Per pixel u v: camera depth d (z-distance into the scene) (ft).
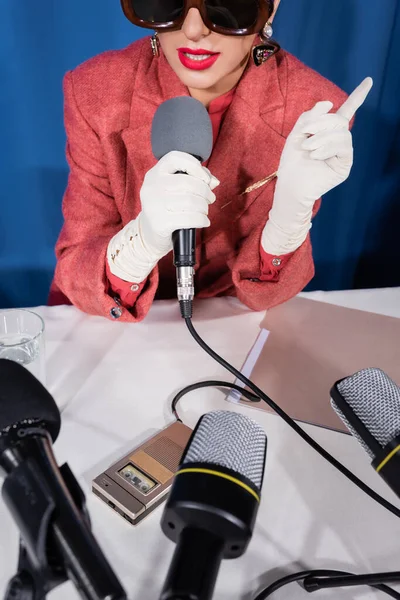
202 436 1.46
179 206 2.50
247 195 3.61
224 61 3.13
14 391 1.34
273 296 3.29
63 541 1.10
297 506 2.19
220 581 1.92
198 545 1.22
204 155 2.72
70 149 3.67
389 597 1.90
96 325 3.17
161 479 2.19
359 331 3.24
